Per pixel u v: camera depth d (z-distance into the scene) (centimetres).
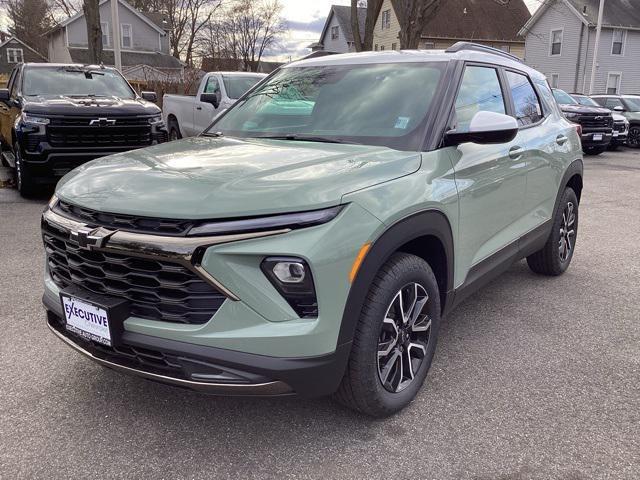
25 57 6016
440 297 318
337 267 232
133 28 4688
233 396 233
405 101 331
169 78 2912
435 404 300
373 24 1870
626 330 402
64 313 266
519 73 439
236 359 226
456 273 323
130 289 243
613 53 3606
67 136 775
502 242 384
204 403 299
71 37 4509
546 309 442
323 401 302
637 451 261
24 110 771
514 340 384
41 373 327
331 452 259
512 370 340
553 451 261
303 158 281
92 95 884
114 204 244
